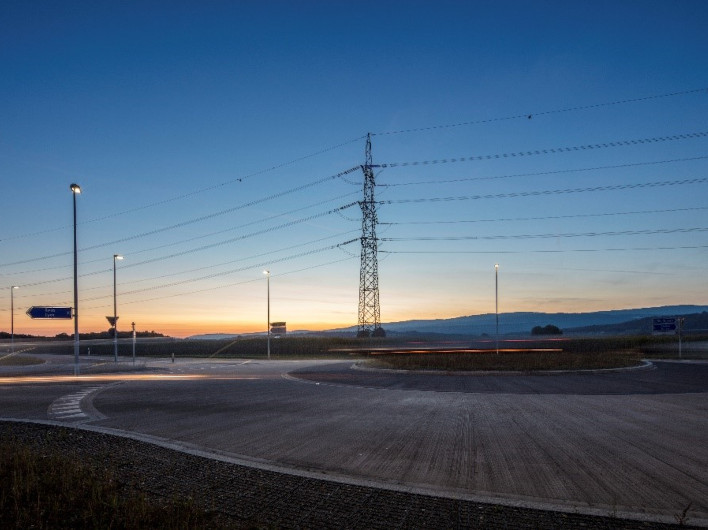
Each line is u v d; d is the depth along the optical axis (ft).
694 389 69.15
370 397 64.08
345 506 23.94
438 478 28.81
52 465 30.42
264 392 71.05
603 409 51.98
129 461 32.53
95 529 20.80
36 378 106.01
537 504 24.00
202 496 25.57
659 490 26.25
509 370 96.68
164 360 182.39
